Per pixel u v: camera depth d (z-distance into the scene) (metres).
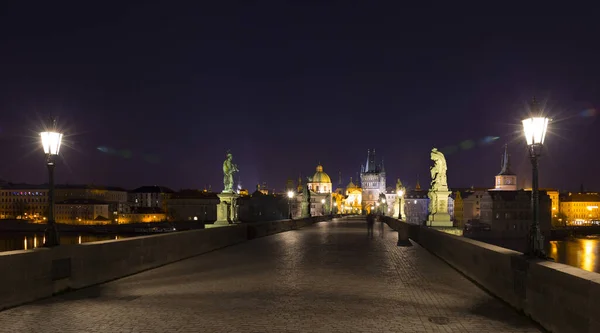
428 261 21.38
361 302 12.52
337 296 13.27
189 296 13.22
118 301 12.60
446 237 21.03
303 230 51.75
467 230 120.31
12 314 11.25
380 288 14.51
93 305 12.14
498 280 13.05
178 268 18.97
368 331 9.86
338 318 10.88
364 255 23.97
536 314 10.41
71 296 13.28
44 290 13.02
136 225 162.38
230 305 12.12
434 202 35.28
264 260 21.73
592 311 8.13
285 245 30.41
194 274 17.30
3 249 117.19
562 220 198.00
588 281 8.27
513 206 131.12
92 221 181.75
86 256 14.81
